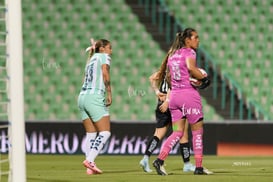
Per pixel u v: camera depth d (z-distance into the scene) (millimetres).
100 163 43000
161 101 34625
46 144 50750
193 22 68625
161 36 67125
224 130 52125
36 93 62344
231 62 65812
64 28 66875
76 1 68125
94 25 67188
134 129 51094
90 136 33625
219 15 69062
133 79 63688
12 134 22328
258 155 52031
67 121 50844
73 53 65250
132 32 67125
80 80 63438
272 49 67312
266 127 52344
